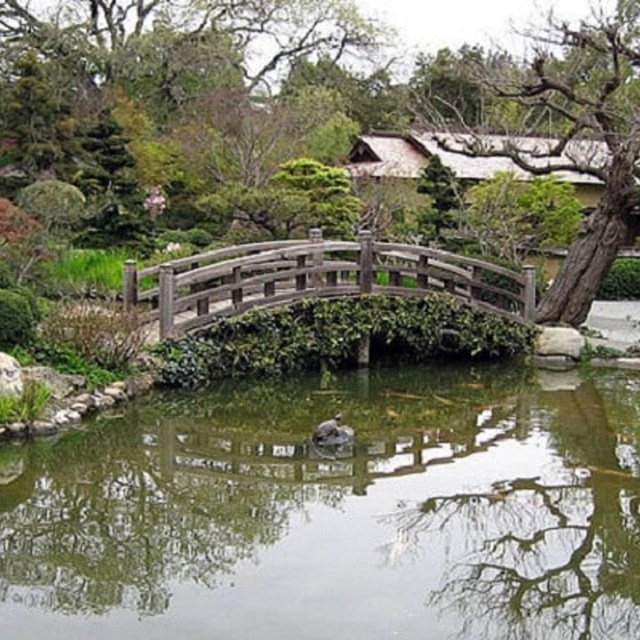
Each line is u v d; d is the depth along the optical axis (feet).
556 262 57.36
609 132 37.68
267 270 39.47
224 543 18.20
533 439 26.71
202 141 58.34
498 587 16.28
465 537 18.74
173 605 15.20
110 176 45.32
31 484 21.81
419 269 37.40
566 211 52.11
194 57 75.41
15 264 37.09
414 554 17.72
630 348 39.29
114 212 45.55
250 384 33.24
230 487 21.95
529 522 19.71
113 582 16.21
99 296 37.42
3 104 50.93
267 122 60.64
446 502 21.02
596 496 21.49
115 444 25.21
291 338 34.45
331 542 18.28
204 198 50.52
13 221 37.42
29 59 49.01
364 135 77.61
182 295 36.01
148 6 79.56
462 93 76.48
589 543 18.52
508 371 37.09
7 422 24.90
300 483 22.38
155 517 19.71
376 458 24.71
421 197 57.67
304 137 65.26
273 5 82.07
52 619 14.69
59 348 28.96
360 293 36.40
